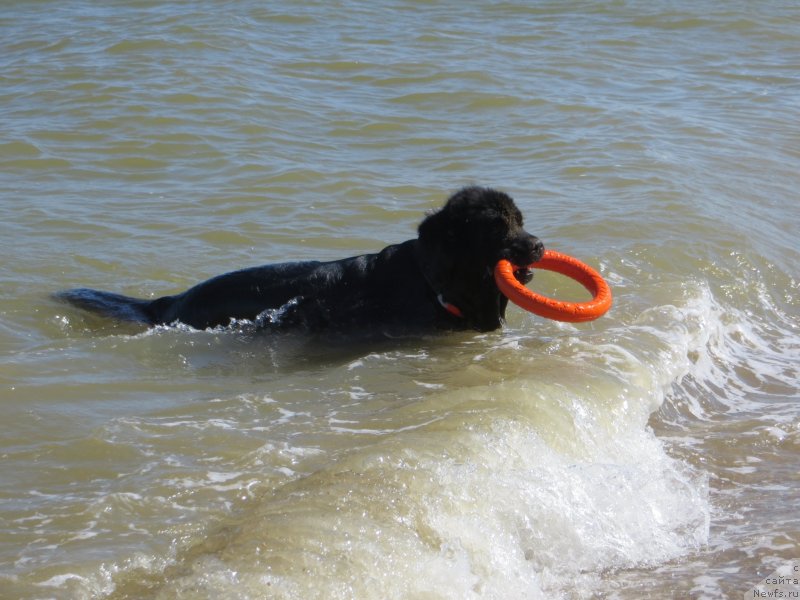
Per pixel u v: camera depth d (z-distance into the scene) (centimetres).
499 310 1082
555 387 860
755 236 1402
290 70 2241
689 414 965
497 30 2744
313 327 1061
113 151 1711
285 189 1545
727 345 1138
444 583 602
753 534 740
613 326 1091
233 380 934
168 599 551
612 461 806
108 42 2369
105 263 1245
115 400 864
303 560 585
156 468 721
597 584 668
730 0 3173
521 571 650
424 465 698
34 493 686
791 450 890
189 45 2361
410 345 1041
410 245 1080
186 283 1203
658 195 1518
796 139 1908
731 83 2353
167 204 1473
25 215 1399
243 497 678
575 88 2230
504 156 1753
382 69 2278
